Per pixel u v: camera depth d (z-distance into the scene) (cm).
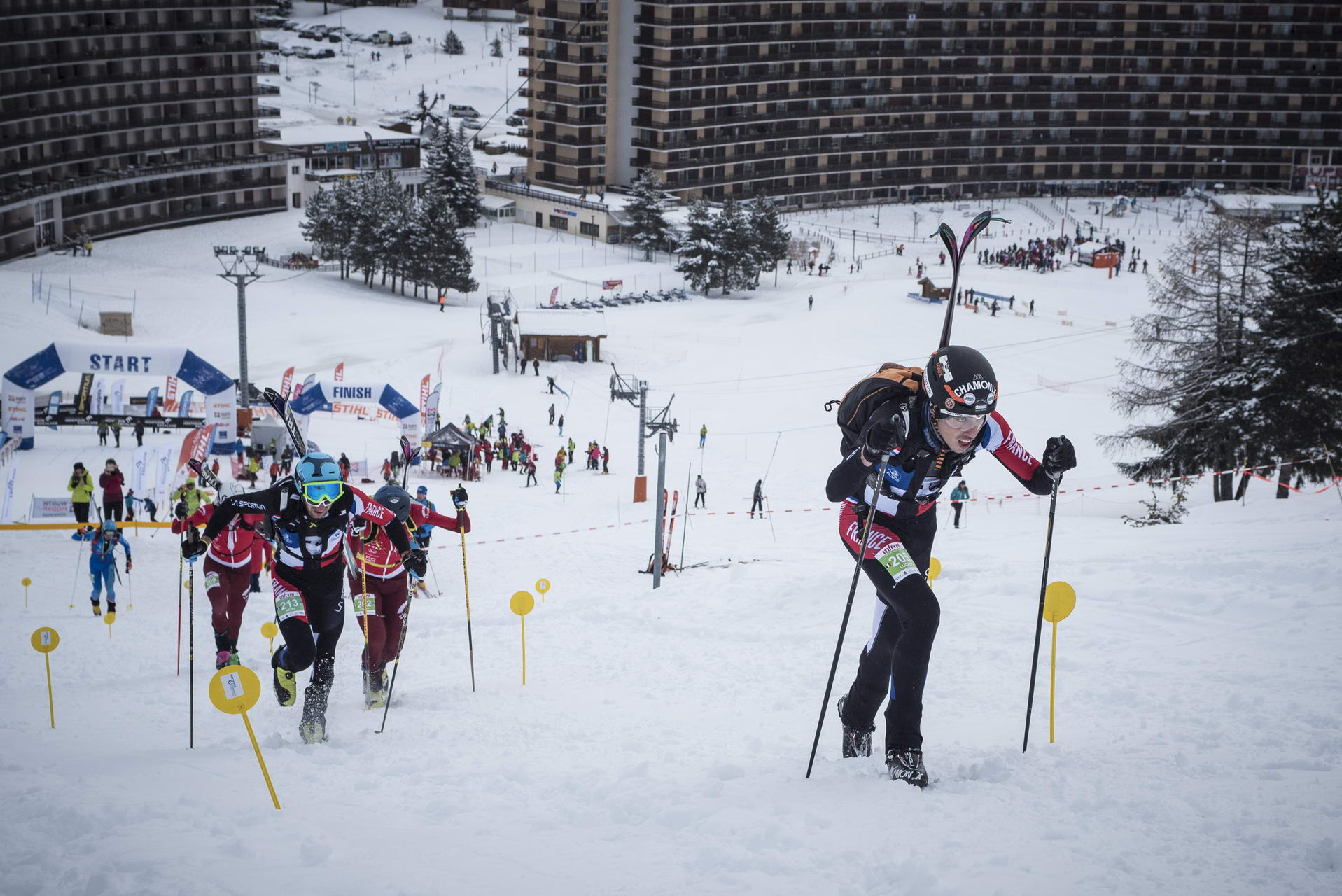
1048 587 652
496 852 518
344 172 11288
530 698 1002
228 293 8012
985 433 631
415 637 1465
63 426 4603
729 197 10038
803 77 11975
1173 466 3186
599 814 576
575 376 6531
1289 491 2878
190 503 2102
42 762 742
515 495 4156
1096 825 503
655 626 1349
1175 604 1042
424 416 4988
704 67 11169
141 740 869
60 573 2228
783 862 482
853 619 1254
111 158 9719
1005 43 12938
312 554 888
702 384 6397
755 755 726
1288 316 2939
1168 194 13800
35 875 484
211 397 4322
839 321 7812
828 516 3662
